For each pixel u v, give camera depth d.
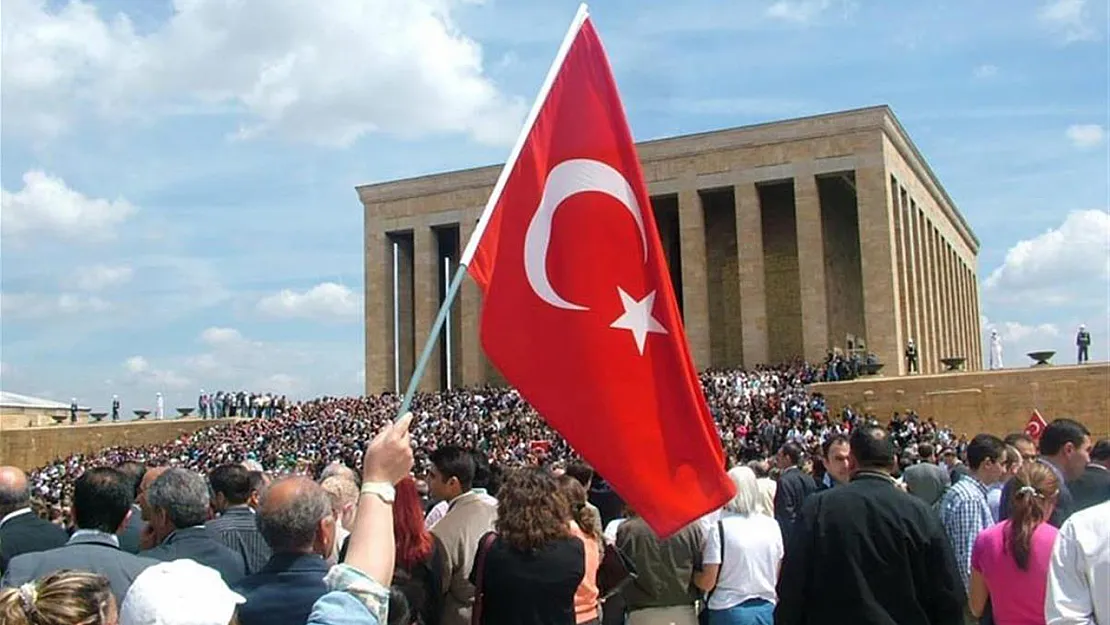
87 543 7.99
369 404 82.50
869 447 8.37
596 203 8.35
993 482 11.96
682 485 7.91
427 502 15.96
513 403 72.00
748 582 11.21
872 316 81.38
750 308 85.56
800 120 85.62
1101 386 57.12
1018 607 8.76
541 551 8.52
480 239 7.89
